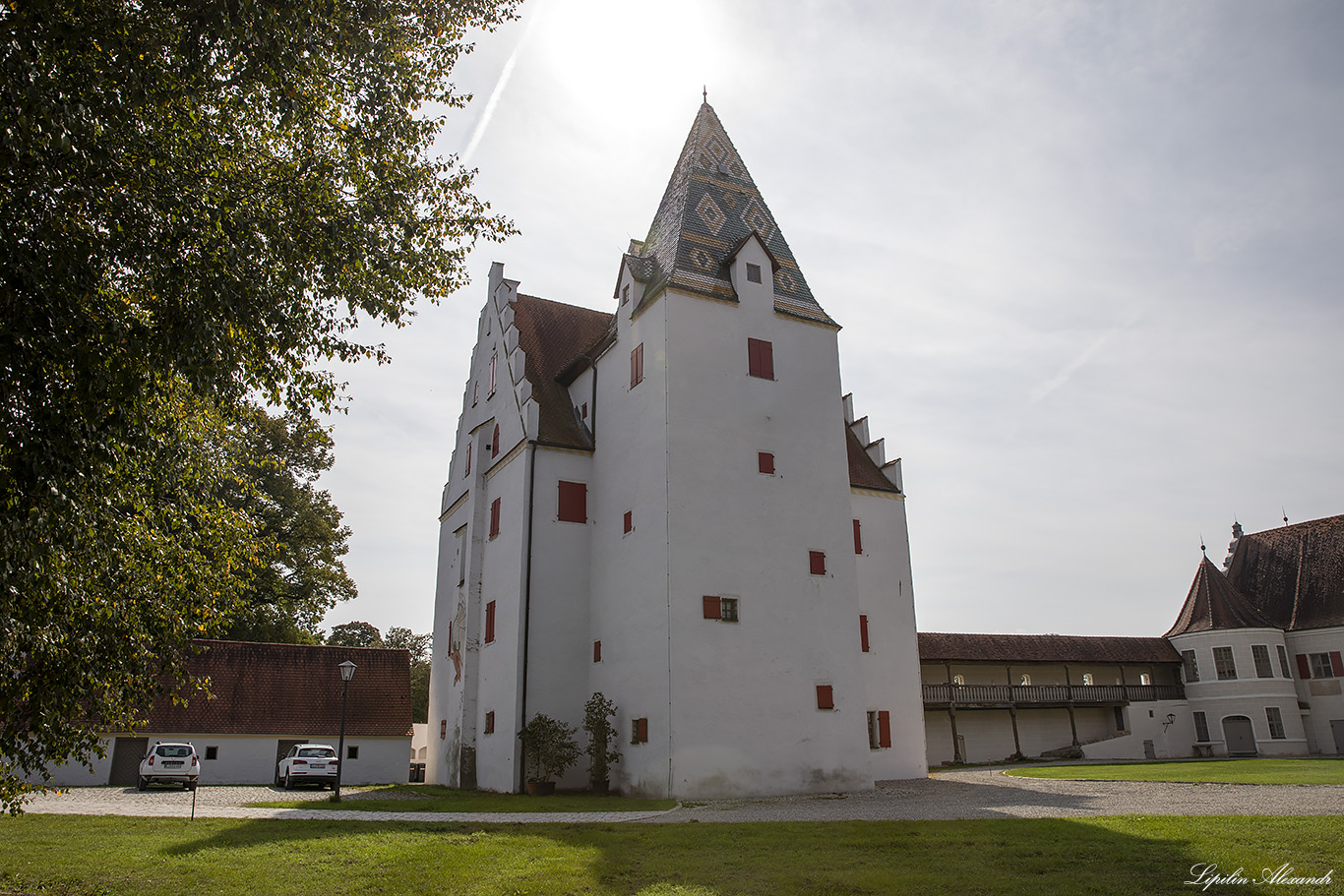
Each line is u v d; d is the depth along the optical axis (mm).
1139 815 15211
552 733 26500
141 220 9234
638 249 33406
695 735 23594
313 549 43812
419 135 12805
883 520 34594
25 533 8125
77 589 9422
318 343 11539
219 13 9984
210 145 10617
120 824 16328
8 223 8336
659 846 13516
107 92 9164
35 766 10094
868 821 16125
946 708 44219
